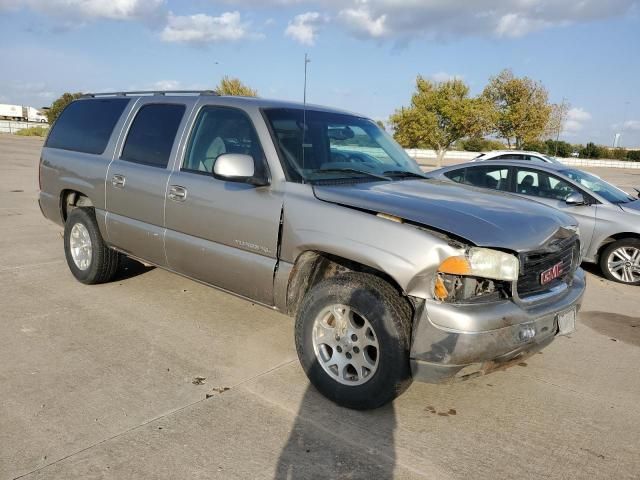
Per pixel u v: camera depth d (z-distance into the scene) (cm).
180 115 466
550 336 340
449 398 371
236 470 281
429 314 303
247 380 379
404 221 321
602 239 735
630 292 684
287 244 365
